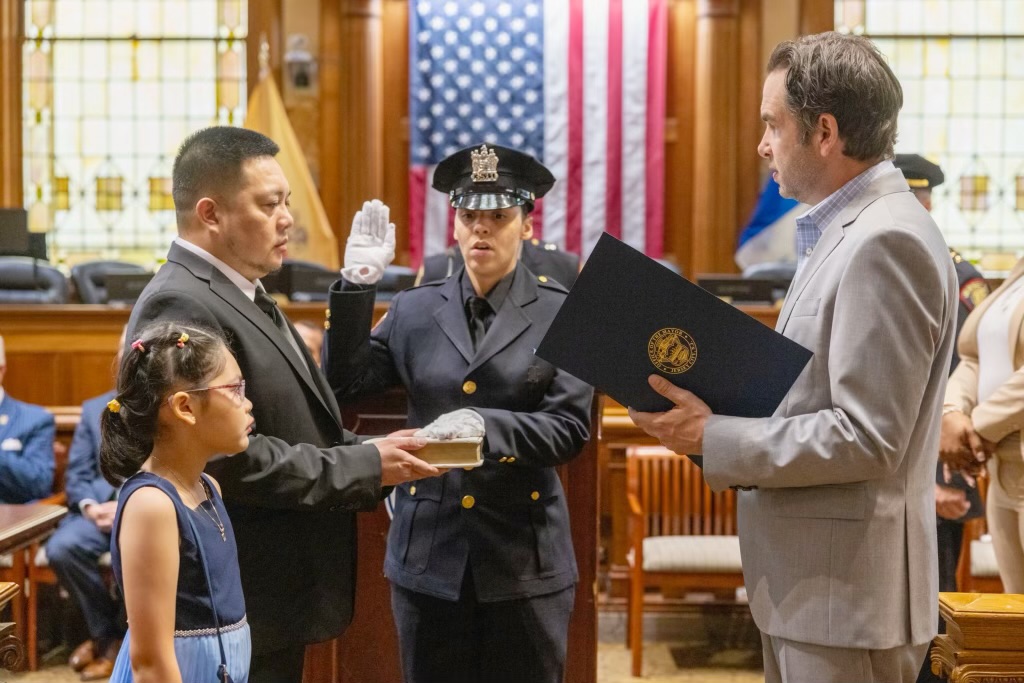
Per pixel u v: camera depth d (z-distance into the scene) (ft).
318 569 6.28
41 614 13.87
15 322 17.44
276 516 6.17
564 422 6.61
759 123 25.45
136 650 5.02
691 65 25.66
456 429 6.12
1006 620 5.84
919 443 5.50
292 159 24.17
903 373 5.12
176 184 6.30
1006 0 26.73
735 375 5.49
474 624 6.79
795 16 25.55
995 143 26.91
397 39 25.84
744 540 5.84
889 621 5.34
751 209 25.49
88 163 27.22
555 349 5.65
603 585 14.94
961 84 26.86
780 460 5.25
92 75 27.22
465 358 6.85
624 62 24.58
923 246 5.18
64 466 14.02
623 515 14.35
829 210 5.68
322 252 24.00
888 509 5.38
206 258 6.23
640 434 13.03
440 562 6.62
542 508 6.77
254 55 26.18
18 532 7.91
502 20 24.70
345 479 5.93
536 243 11.06
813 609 5.39
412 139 24.85
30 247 16.78
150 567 5.03
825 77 5.50
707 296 5.37
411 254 25.04
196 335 5.37
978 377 8.61
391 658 8.01
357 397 7.18
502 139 24.64
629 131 24.58
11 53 26.68
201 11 27.09
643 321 5.51
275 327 6.31
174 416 5.26
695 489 13.42
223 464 5.72
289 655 6.31
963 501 9.21
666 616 14.48
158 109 27.22
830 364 5.30
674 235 25.81
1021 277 8.34
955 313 5.59
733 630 14.02
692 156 25.73
